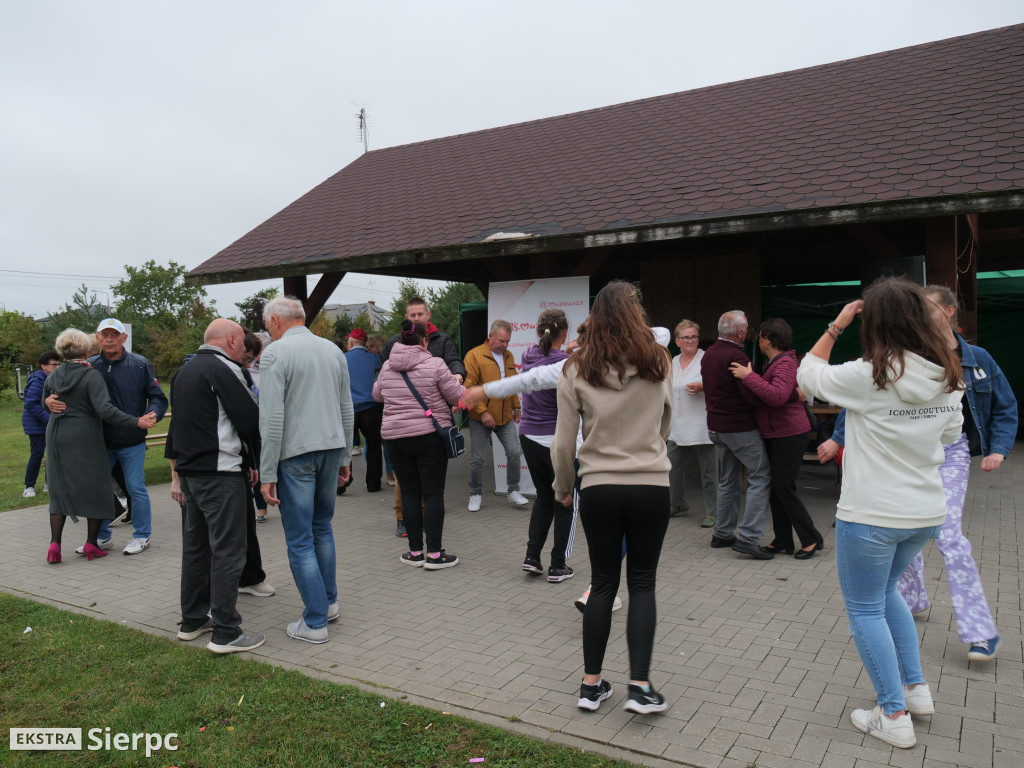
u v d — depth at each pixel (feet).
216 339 13.07
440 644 12.77
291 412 12.80
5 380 95.96
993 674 10.95
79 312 122.21
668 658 11.90
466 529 21.09
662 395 9.77
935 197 18.63
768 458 17.17
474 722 9.94
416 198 33.99
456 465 33.71
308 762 9.04
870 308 8.74
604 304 9.78
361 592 15.70
